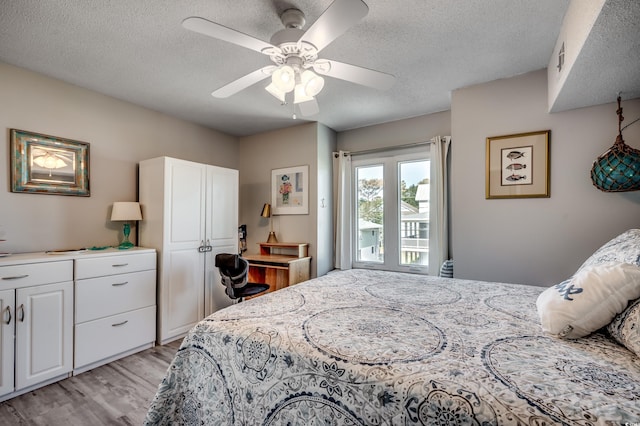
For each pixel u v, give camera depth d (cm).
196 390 116
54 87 247
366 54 212
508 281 243
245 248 417
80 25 180
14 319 186
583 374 79
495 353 92
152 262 266
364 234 385
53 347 203
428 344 100
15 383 185
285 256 371
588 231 215
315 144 365
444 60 221
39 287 197
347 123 370
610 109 209
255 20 176
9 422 164
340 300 155
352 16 127
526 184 236
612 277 102
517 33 188
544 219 229
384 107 315
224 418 107
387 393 79
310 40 148
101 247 264
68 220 255
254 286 285
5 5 161
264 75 179
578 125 219
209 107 316
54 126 247
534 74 235
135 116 305
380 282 199
